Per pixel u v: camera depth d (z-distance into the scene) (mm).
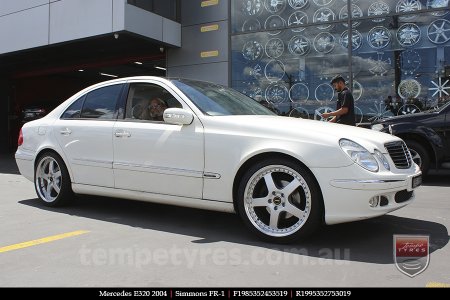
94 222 5219
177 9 12344
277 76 11469
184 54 12367
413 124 8156
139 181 5066
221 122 4602
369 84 10617
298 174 4148
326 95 10977
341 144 4059
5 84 17453
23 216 5547
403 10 10281
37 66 16000
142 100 5281
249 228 4395
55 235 4680
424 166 8117
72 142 5664
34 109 17547
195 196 4695
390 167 4188
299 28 11234
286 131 4281
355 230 4766
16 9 12562
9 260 3900
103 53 13688
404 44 10297
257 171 4328
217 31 11969
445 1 9906
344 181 3965
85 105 5789
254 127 4426
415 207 5922
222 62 11914
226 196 4512
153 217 5453
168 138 4840
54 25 11812
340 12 10852
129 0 10773
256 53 11633
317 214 4090
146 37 11234
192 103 4871
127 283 3365
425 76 10117
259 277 3475
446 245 4266
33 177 6180
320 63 11047
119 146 5219
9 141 17750
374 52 10555
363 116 10680
